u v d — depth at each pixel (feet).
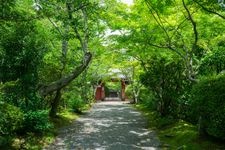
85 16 53.93
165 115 63.10
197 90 36.63
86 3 48.52
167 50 57.21
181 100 55.16
